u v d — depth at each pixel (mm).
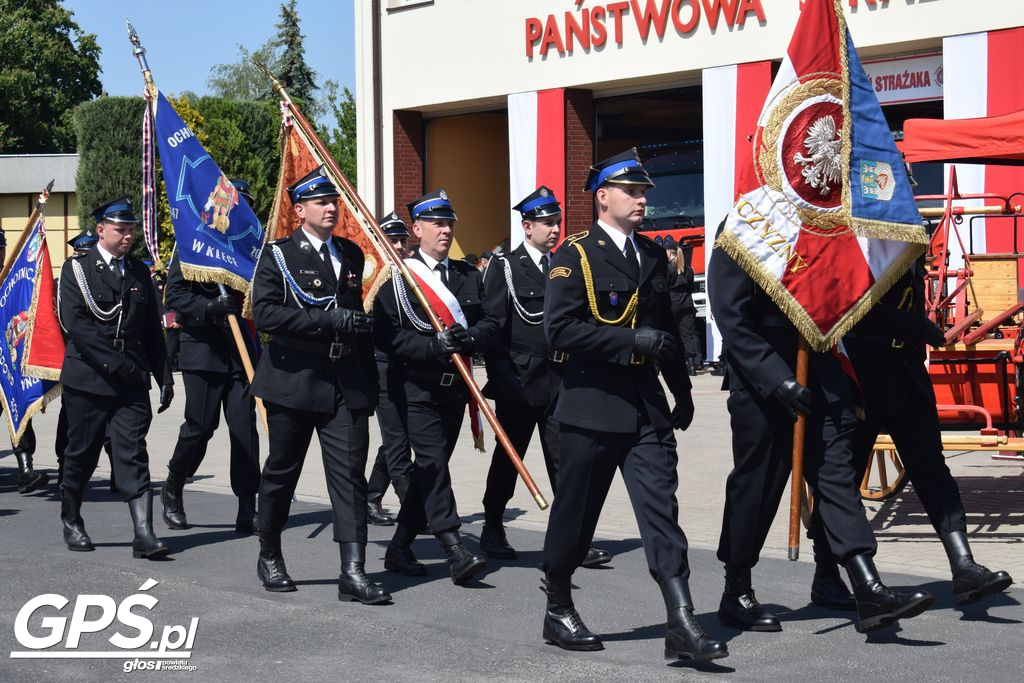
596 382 5418
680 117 25250
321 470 11672
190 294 8812
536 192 7594
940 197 10695
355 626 6172
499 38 24875
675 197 22594
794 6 20922
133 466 7891
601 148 24562
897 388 6051
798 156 5785
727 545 5910
